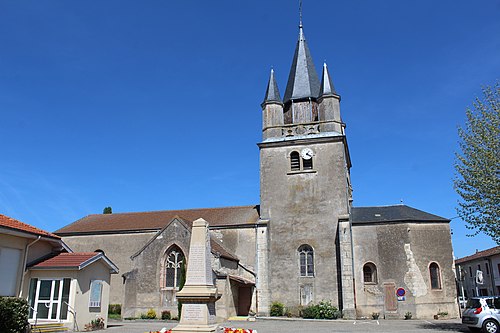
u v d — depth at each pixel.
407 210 29.47
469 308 18.03
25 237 17.81
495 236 18.12
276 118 30.95
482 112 19.31
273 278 27.70
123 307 25.70
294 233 28.30
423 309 25.94
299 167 29.66
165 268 26.17
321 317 25.16
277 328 19.48
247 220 30.08
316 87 32.66
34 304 18.20
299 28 35.41
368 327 20.05
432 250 27.11
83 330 18.17
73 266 18.00
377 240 27.56
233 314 25.61
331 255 27.28
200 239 13.03
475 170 18.67
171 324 21.89
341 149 29.16
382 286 26.64
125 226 32.31
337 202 28.19
